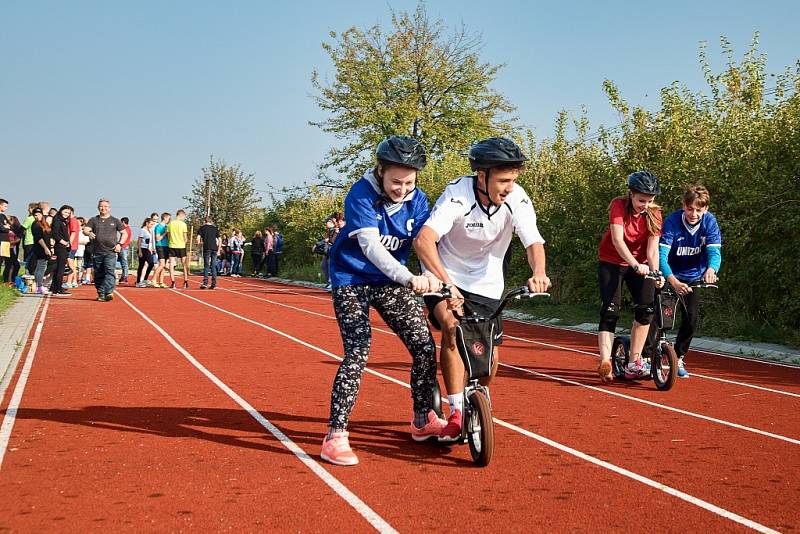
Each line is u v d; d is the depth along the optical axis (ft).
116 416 19.84
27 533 11.92
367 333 16.14
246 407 21.13
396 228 16.05
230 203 179.42
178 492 13.92
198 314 47.93
